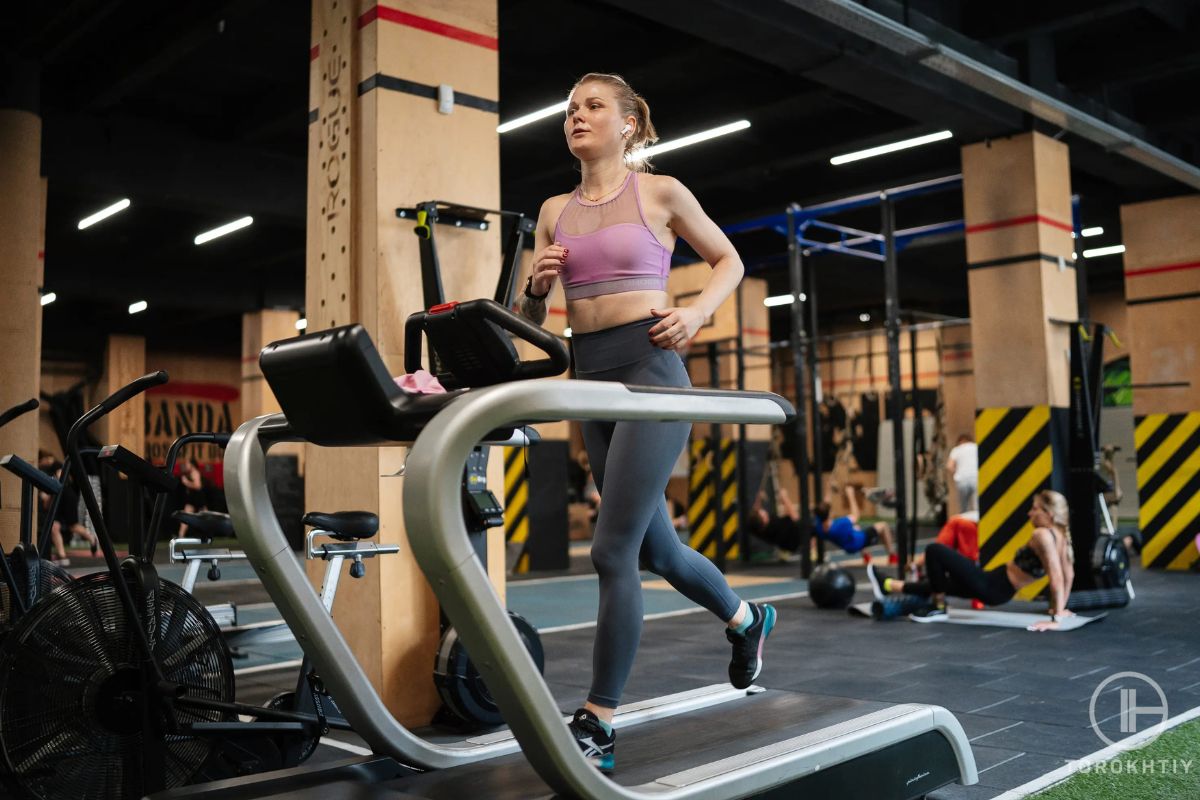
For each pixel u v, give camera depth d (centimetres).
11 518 642
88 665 224
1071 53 712
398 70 377
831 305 1648
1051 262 707
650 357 200
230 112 836
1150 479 905
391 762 212
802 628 561
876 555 1134
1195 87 781
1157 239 904
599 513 201
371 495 363
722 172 866
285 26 675
